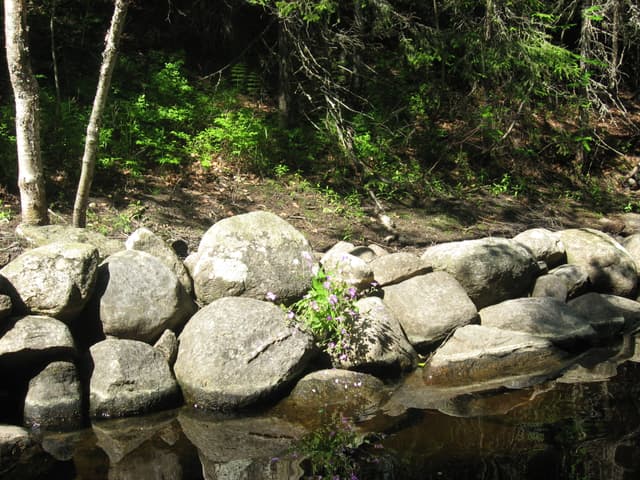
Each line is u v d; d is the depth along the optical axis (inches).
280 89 431.2
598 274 278.2
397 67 487.8
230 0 477.1
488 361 210.5
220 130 380.5
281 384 187.8
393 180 417.1
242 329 192.5
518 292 253.3
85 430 168.4
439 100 464.4
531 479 139.1
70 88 400.2
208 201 351.3
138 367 183.0
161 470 146.9
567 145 472.1
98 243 220.5
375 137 440.5
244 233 220.5
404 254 245.3
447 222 390.9
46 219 244.2
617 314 249.9
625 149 535.5
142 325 193.8
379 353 206.1
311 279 219.1
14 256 248.5
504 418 172.4
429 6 463.8
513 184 460.4
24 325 176.1
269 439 163.5
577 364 215.6
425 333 223.3
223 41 500.4
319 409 182.2
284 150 410.3
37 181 238.5
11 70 230.4
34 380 174.2
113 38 217.6
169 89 397.7
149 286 199.2
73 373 177.3
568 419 170.7
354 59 455.2
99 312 192.5
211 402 180.9
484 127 438.0
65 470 146.7
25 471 146.4
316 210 370.0
